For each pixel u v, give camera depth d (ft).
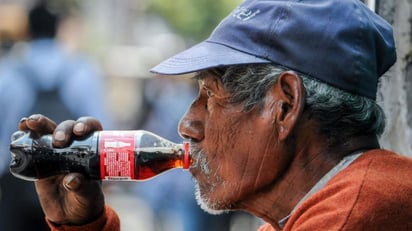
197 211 34.27
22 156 12.46
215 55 11.23
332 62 10.98
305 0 11.17
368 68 11.10
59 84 28.22
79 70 28.50
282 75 11.04
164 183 34.35
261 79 11.14
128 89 76.48
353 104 11.08
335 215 10.52
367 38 11.10
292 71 11.02
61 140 12.32
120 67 79.46
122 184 54.80
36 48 28.48
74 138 12.41
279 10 11.14
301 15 11.06
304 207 10.89
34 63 28.14
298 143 11.19
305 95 11.03
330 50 10.98
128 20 89.81
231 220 34.71
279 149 11.19
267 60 11.10
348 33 11.02
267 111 11.18
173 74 11.22
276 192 11.35
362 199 10.58
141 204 51.57
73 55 28.94
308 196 11.19
